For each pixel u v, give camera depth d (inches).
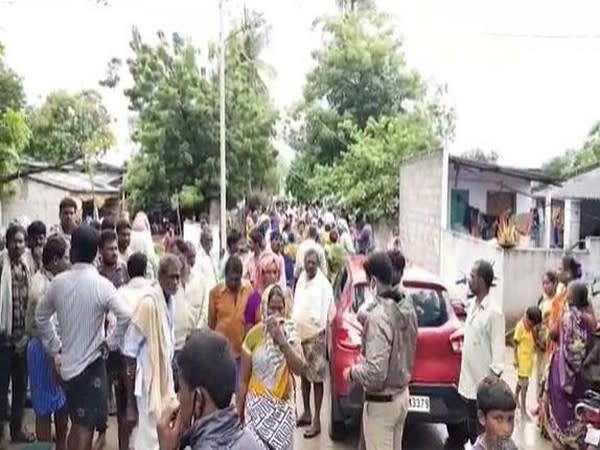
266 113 1165.1
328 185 1316.4
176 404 108.5
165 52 1144.2
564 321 290.7
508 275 549.6
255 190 1148.5
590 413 238.8
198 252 359.3
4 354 275.7
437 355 291.9
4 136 717.3
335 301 354.3
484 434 153.8
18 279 276.1
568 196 811.4
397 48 1611.7
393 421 216.1
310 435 314.8
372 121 1279.5
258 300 283.4
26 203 1027.9
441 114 1659.7
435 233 767.7
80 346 235.8
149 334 239.3
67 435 264.7
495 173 912.9
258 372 215.6
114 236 291.7
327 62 1596.9
